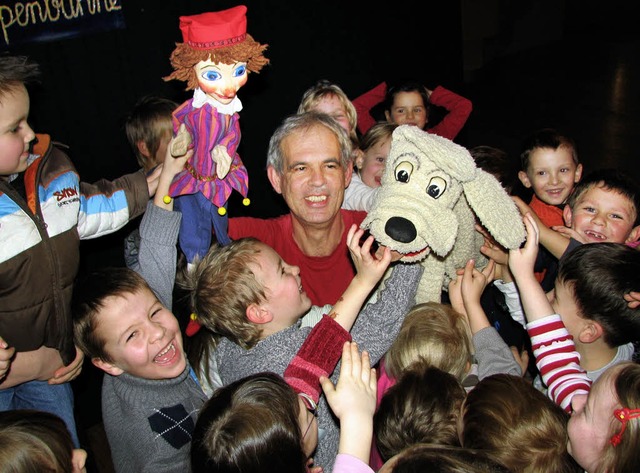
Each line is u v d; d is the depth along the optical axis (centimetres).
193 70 164
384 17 415
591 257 171
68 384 195
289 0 362
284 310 165
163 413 160
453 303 188
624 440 122
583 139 574
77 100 286
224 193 181
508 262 176
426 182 158
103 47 289
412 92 326
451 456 110
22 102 150
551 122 623
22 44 263
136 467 158
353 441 130
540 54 835
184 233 188
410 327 170
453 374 166
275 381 132
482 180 160
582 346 178
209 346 186
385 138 266
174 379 164
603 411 128
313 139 193
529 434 129
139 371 159
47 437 126
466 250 180
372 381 141
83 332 160
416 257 166
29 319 168
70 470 129
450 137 341
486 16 793
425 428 139
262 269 163
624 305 165
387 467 117
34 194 163
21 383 177
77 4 275
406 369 159
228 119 170
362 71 412
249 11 347
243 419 121
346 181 204
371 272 160
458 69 480
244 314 162
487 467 108
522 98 700
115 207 187
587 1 928
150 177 197
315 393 148
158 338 159
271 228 219
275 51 366
